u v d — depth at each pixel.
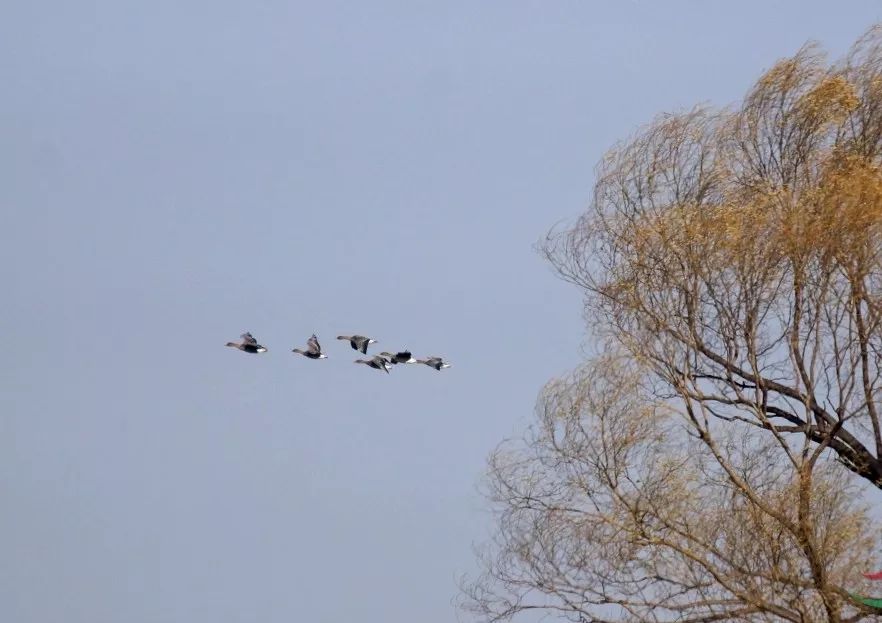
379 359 18.67
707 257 21.08
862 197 19.83
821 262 20.09
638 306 21.44
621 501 20.55
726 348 21.14
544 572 20.80
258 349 17.50
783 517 19.30
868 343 20.12
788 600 19.14
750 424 20.80
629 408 20.97
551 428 21.25
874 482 20.28
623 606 20.20
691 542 20.06
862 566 19.19
